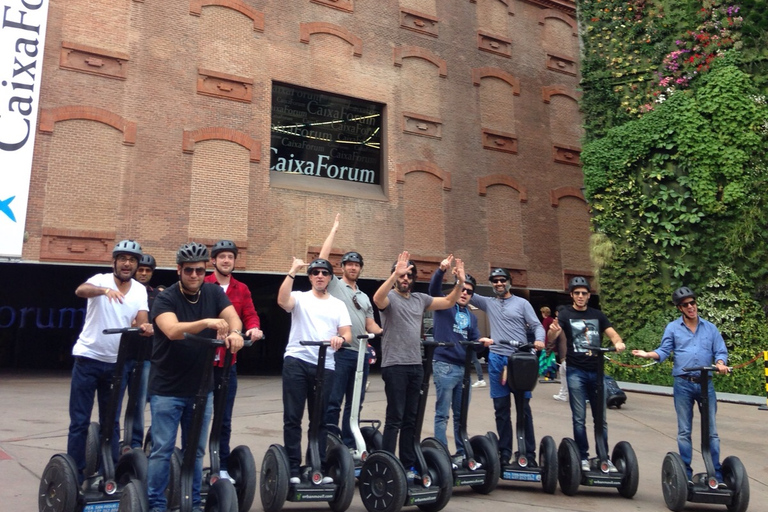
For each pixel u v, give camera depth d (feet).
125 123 45.83
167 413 12.95
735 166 51.13
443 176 60.03
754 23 53.26
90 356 15.85
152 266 21.63
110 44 46.21
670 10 58.08
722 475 19.13
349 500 16.44
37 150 42.63
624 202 56.18
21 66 42.27
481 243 61.21
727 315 49.57
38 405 33.22
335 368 20.01
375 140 58.29
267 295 82.33
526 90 67.51
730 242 50.67
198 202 47.96
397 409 17.44
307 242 52.19
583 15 63.46
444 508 17.70
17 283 65.05
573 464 19.47
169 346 12.96
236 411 32.83
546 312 50.96
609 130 58.13
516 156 65.26
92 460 16.63
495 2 67.36
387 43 59.47
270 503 15.90
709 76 53.52
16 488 17.74
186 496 12.54
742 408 39.09
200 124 48.96
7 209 40.81
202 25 50.31
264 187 51.01
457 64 63.31
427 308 18.70
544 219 65.77
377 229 55.77
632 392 46.29
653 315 53.01
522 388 19.35
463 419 19.33
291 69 53.93
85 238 43.34
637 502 19.51
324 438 18.21
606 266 56.24
